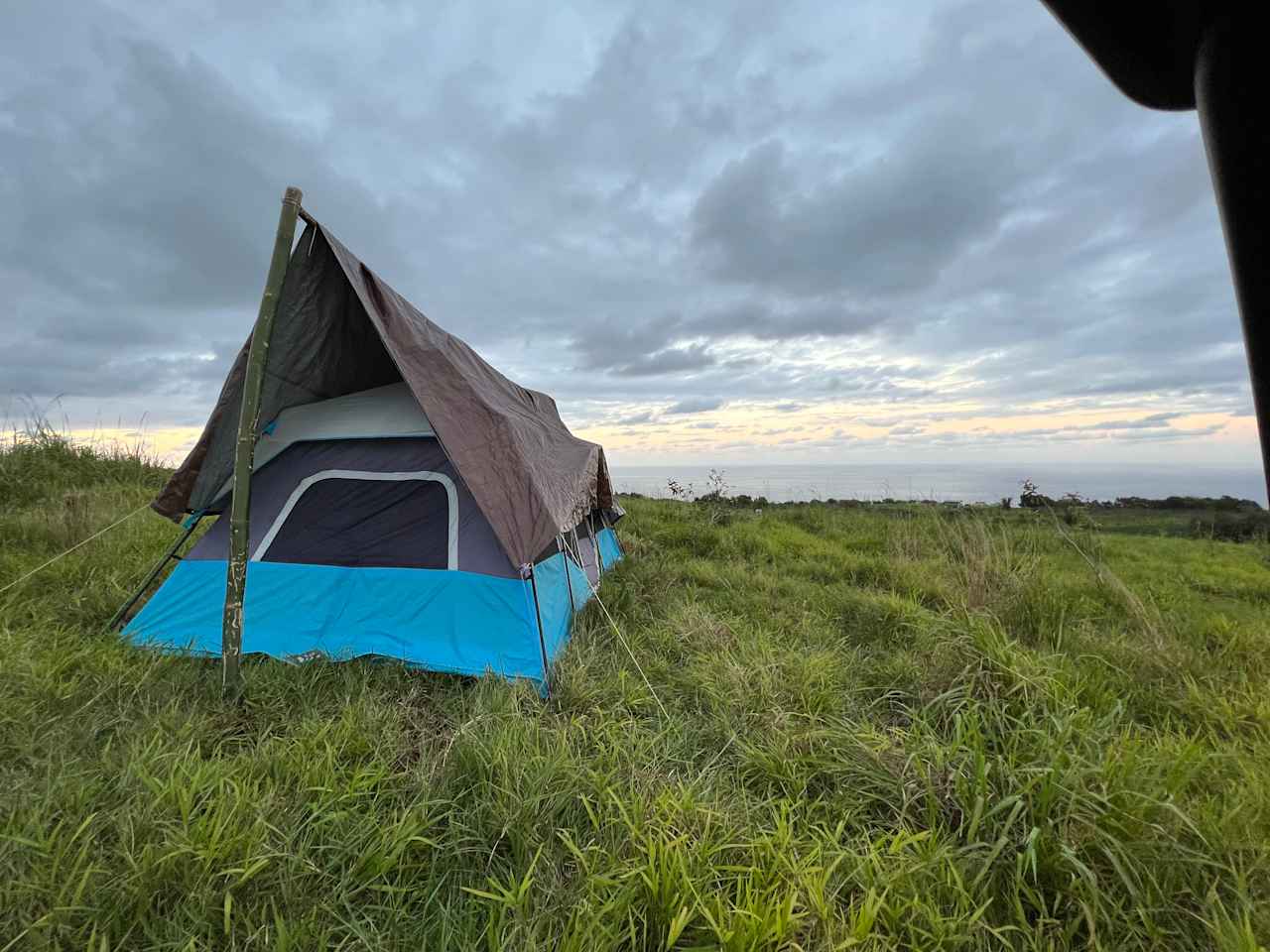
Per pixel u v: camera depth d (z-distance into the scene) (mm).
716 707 2717
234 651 2553
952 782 1963
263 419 3480
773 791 2137
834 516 10008
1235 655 3436
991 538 5590
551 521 3016
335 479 3596
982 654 2777
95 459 8141
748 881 1556
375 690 2707
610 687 2891
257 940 1372
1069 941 1444
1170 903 1545
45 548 4520
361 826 1764
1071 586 5016
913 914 1482
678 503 11250
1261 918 1446
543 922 1450
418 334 3279
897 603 4273
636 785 2021
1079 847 1665
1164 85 792
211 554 3508
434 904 1569
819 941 1403
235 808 1663
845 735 2320
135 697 2508
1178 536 11008
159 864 1458
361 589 3266
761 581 5242
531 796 1855
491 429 3162
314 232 3020
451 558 3307
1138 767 1944
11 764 1955
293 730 2336
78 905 1343
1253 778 1974
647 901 1483
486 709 2486
